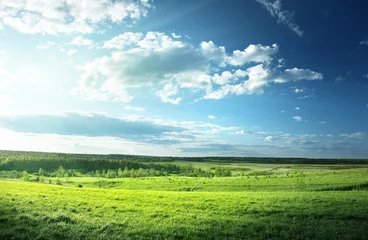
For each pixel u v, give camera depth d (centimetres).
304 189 8006
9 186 5091
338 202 3762
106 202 3744
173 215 2978
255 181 10681
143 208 3359
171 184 12250
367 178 8850
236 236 2214
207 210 3344
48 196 3981
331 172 11925
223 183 11075
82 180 15688
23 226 2250
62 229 2238
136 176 19200
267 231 2338
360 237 2136
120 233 2227
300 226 2506
